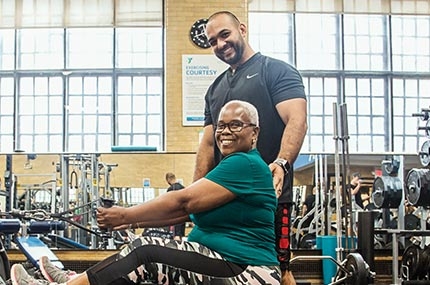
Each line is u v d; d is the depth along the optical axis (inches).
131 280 90.3
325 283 270.2
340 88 414.3
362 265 177.8
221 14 119.5
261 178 95.3
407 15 407.5
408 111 418.0
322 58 414.3
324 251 272.4
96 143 403.5
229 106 98.3
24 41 408.8
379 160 288.0
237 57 119.9
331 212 279.6
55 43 407.5
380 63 417.7
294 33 411.8
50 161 284.8
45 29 401.7
